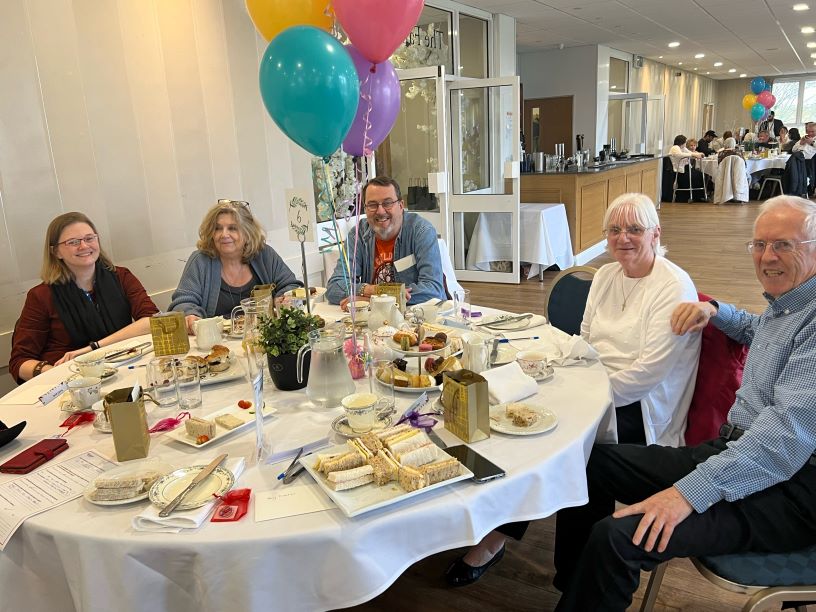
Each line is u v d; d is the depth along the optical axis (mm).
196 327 1979
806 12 7461
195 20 3393
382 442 1173
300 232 2057
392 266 2768
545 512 1165
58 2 2752
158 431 1366
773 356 1383
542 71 10570
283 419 1403
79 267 2371
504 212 5848
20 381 2252
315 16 1874
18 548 1076
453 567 1833
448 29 6363
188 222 3469
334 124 1655
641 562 1253
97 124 2961
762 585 1208
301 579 994
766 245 1385
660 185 11047
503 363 1648
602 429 1548
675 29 8500
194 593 1021
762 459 1242
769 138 13062
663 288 1811
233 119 3682
